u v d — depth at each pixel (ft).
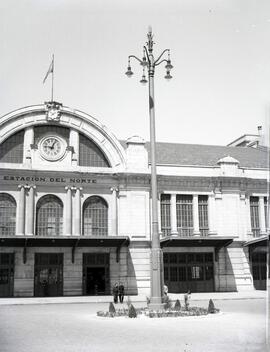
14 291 125.70
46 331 55.16
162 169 141.69
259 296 117.19
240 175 147.13
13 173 130.52
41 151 134.31
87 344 45.03
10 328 58.49
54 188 133.49
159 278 75.41
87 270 132.16
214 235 142.51
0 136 131.75
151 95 81.76
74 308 91.15
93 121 138.62
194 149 167.63
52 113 135.23
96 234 135.44
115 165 138.41
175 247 139.13
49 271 129.29
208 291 138.82
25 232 128.88
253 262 145.69
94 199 136.98
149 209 138.62
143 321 63.46
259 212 149.07
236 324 58.80
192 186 143.74
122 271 133.28
